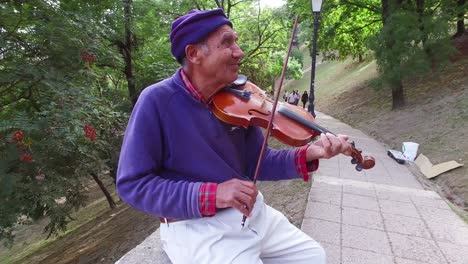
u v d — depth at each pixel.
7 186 5.00
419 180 6.45
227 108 1.49
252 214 1.44
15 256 11.45
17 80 5.47
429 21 10.75
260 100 1.72
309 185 5.47
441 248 3.59
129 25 10.12
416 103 12.09
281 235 1.59
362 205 4.76
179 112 1.37
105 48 7.38
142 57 11.66
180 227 1.44
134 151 1.30
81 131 5.41
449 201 5.48
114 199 13.92
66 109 5.34
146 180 1.28
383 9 12.68
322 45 17.30
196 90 1.41
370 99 16.69
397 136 10.15
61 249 9.88
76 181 6.27
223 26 1.37
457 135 7.99
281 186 5.67
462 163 6.60
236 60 1.40
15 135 4.82
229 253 1.35
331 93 25.42
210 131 1.41
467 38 14.62
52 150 5.47
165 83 1.41
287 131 1.61
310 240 1.64
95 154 6.90
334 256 3.39
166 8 12.69
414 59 10.73
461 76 12.03
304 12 15.24
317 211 4.46
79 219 12.93
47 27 5.66
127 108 10.90
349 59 33.31
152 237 2.22
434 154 7.62
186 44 1.35
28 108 6.59
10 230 5.45
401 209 4.67
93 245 8.45
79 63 6.06
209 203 1.22
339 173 6.54
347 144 1.47
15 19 5.79
